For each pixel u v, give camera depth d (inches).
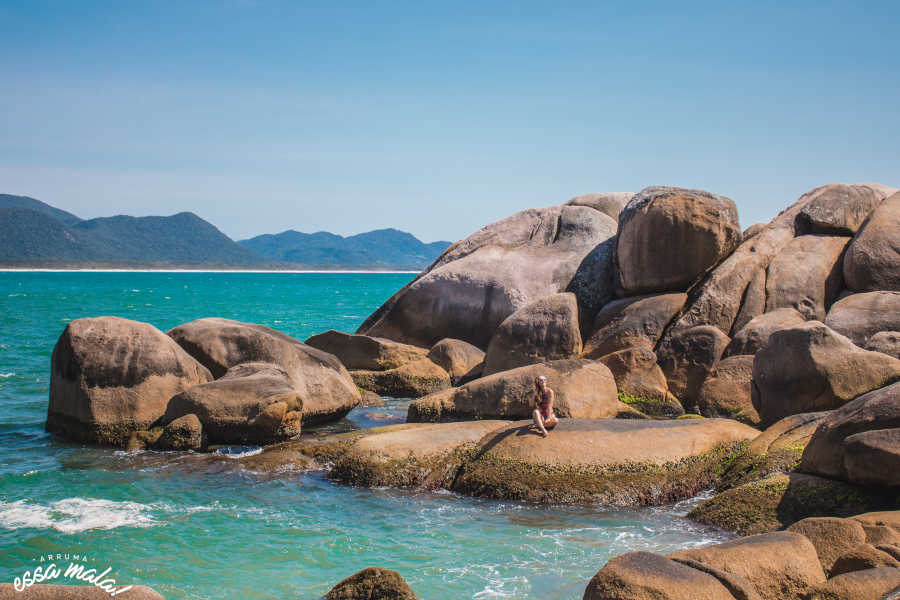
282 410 636.7
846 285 768.9
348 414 781.3
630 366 712.4
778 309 749.9
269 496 513.3
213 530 448.8
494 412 637.9
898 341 628.1
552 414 554.3
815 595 288.4
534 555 410.6
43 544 423.8
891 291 716.0
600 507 488.7
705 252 807.7
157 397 663.8
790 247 811.4
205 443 629.9
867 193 832.9
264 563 401.1
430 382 868.6
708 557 310.3
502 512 482.0
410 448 552.4
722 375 692.7
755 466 499.5
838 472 432.5
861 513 403.5
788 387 601.3
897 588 278.2
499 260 1021.8
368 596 336.5
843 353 585.0
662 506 492.1
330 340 931.3
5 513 473.4
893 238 743.7
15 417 770.8
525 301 979.9
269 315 2475.4
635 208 845.2
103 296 3796.8
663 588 274.4
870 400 440.5
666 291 836.6
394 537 438.9
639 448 522.0
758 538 333.7
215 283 6791.3
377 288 5831.7
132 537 436.1
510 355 805.9
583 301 924.0
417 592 364.8
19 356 1268.5
